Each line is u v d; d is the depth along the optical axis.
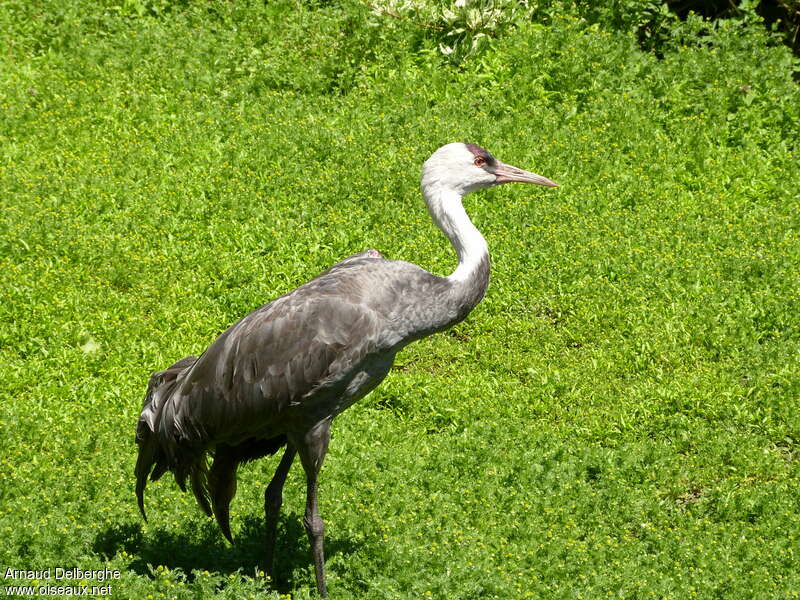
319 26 20.78
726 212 16.30
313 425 8.45
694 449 11.63
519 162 17.20
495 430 11.65
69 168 16.38
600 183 17.02
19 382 11.88
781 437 11.85
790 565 9.59
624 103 18.72
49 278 13.62
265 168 16.89
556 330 13.91
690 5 22.22
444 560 8.92
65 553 8.50
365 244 15.16
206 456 9.04
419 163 16.94
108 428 11.00
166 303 13.70
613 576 9.14
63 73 19.39
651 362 13.11
